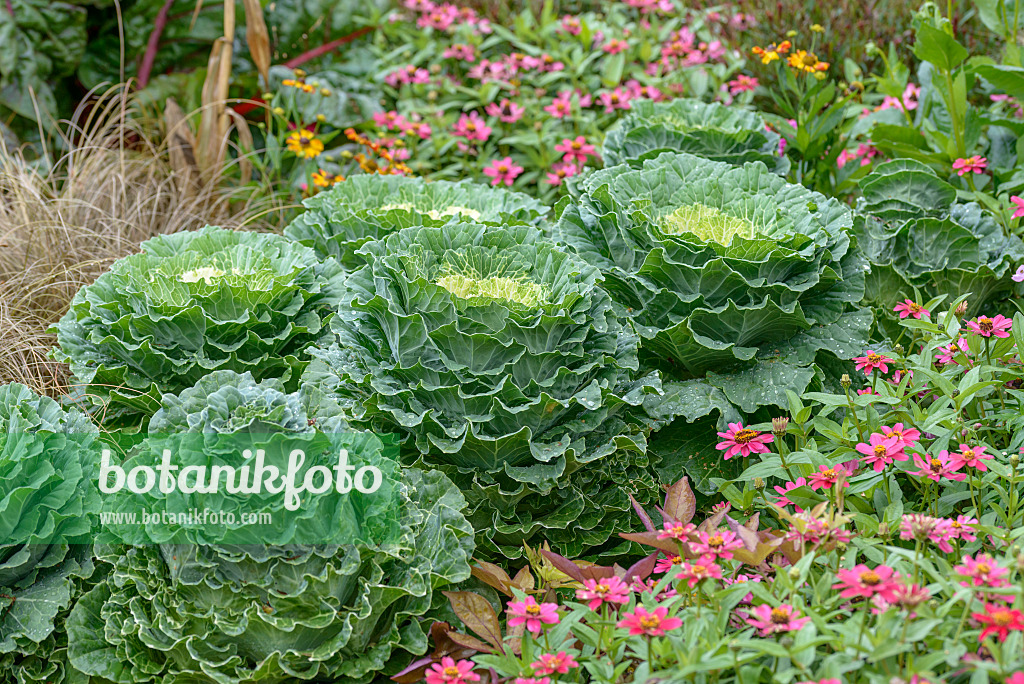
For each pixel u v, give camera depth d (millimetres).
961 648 1302
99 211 3400
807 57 3225
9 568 1896
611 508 2170
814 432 2223
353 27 4770
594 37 4484
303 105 4434
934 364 2174
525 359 2035
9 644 1838
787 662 1438
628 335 2211
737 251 2326
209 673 1670
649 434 2396
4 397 2111
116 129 4215
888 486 1854
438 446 1996
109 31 4539
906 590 1294
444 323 2025
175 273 2523
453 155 4258
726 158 3139
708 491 2283
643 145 3164
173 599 1729
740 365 2479
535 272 2258
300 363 2395
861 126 3607
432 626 1838
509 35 4426
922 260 2668
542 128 4043
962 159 2855
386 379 2096
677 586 1577
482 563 1906
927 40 2838
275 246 2686
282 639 1698
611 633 1575
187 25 4559
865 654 1354
